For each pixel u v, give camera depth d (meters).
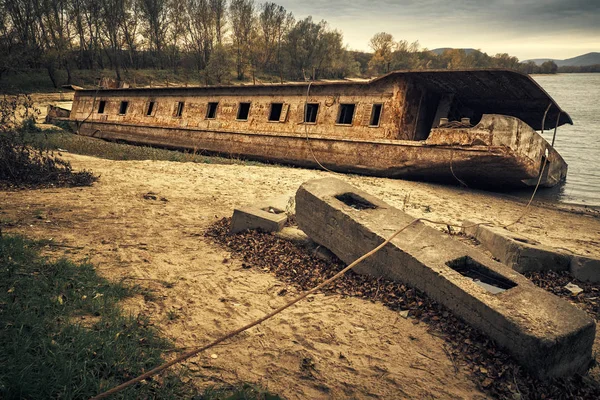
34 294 4.69
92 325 4.37
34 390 3.17
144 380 3.66
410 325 5.21
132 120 25.42
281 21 81.94
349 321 5.26
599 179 21.34
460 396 4.02
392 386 4.07
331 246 7.06
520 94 15.12
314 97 18.30
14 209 8.38
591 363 4.78
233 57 72.12
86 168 14.27
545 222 12.95
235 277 6.41
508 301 4.88
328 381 4.06
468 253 6.04
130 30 68.44
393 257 6.06
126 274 5.96
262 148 19.89
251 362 4.25
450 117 17.80
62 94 47.72
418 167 16.02
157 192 11.55
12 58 46.16
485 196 16.00
